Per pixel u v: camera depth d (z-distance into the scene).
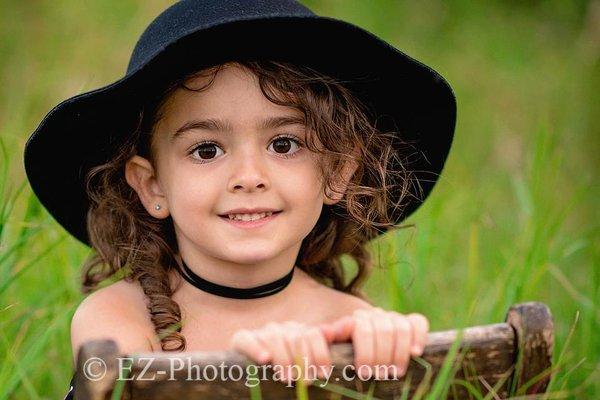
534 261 3.17
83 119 2.46
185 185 2.35
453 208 4.21
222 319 2.50
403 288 3.37
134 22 6.55
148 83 2.35
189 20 2.38
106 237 2.69
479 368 2.05
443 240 4.00
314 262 2.85
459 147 5.71
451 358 2.01
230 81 2.33
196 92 2.33
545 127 3.63
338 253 2.86
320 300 2.61
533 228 3.45
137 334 2.41
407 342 2.00
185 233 2.40
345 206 2.71
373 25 6.95
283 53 2.40
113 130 2.53
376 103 2.64
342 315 2.59
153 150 2.47
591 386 3.04
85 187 2.66
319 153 2.42
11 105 5.55
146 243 2.60
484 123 5.96
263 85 2.32
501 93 6.34
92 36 6.45
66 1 6.68
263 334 1.93
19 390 3.06
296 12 2.42
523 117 6.05
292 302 2.57
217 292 2.50
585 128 5.86
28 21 6.52
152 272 2.53
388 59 2.43
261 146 2.35
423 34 7.00
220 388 1.88
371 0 7.12
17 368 2.64
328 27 2.31
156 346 2.45
